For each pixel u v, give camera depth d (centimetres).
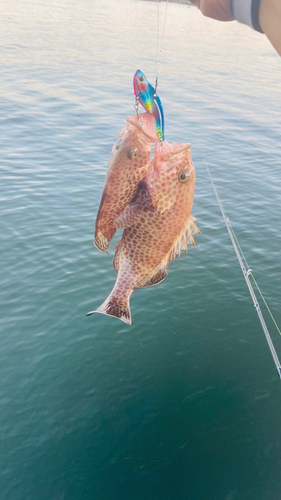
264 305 1021
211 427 729
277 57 5056
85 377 813
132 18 6888
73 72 3155
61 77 2991
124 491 630
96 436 709
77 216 1341
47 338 891
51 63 3331
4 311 949
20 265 1094
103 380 810
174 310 991
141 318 963
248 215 1440
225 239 1288
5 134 1962
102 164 1756
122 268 266
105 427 725
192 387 805
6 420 727
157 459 675
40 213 1338
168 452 685
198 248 1234
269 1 152
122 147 227
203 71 3747
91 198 1465
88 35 4806
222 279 1106
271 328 955
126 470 659
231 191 1623
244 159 1959
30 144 1884
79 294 1015
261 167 1881
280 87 3450
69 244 1192
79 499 619
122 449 689
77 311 965
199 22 7938
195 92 3030
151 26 6275
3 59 3259
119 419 738
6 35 4178
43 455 677
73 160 1769
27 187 1498
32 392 778
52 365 833
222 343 910
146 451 688
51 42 4147
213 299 1034
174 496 624
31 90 2631
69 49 3934
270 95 3158
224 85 3331
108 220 246
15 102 2391
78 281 1055
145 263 262
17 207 1359
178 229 256
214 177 1744
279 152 2077
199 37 5962
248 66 4231
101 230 246
